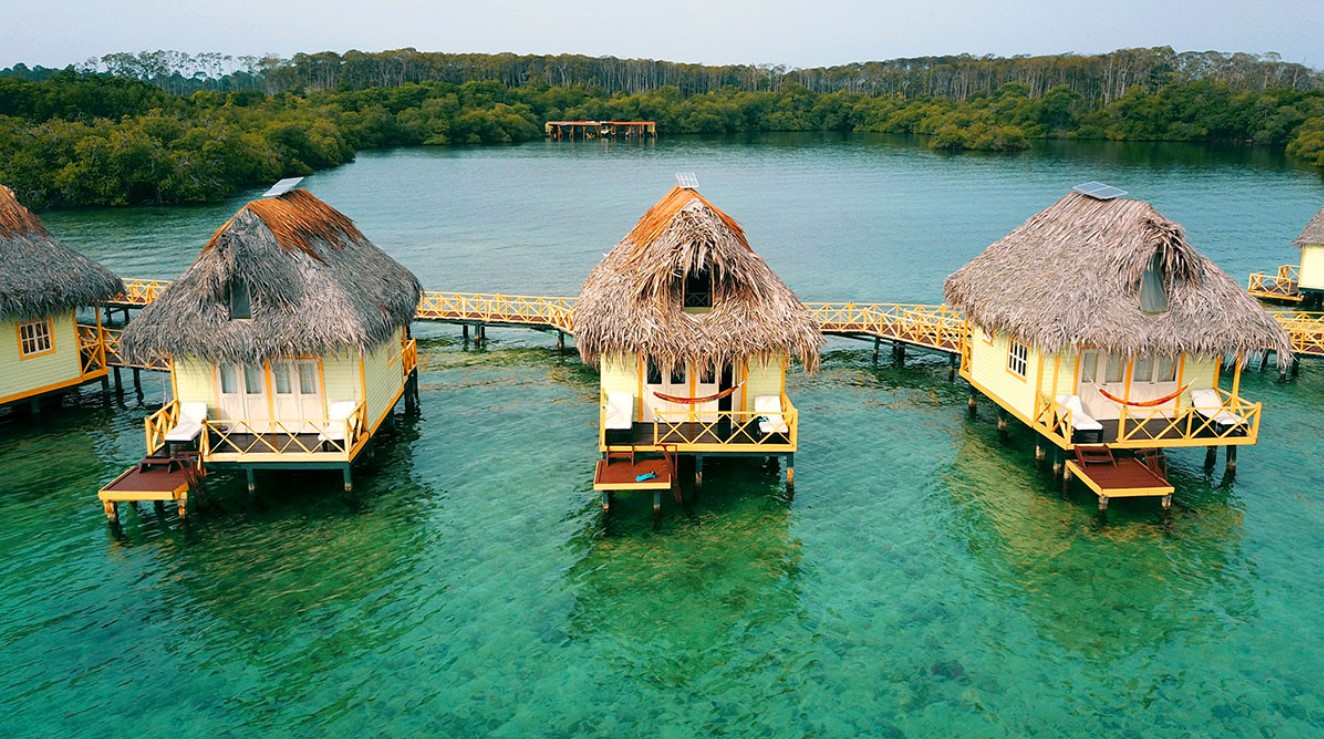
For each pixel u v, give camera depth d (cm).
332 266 2702
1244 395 3412
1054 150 14075
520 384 3638
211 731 1689
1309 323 3847
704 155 14588
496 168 12694
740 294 2473
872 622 2031
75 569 2208
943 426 3145
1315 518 2434
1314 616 2027
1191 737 1681
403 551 2308
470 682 1838
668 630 2009
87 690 1789
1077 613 2053
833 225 8019
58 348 3075
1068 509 2517
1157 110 14988
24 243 2983
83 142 8875
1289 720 1719
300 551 2303
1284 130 13638
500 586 2162
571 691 1817
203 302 2478
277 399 2597
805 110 19612
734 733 1706
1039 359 2611
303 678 1839
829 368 3834
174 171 9106
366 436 2636
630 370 2597
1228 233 7125
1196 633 1977
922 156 13962
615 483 2336
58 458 2833
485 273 6088
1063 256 2694
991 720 1731
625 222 8250
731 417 2520
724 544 2353
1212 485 2623
